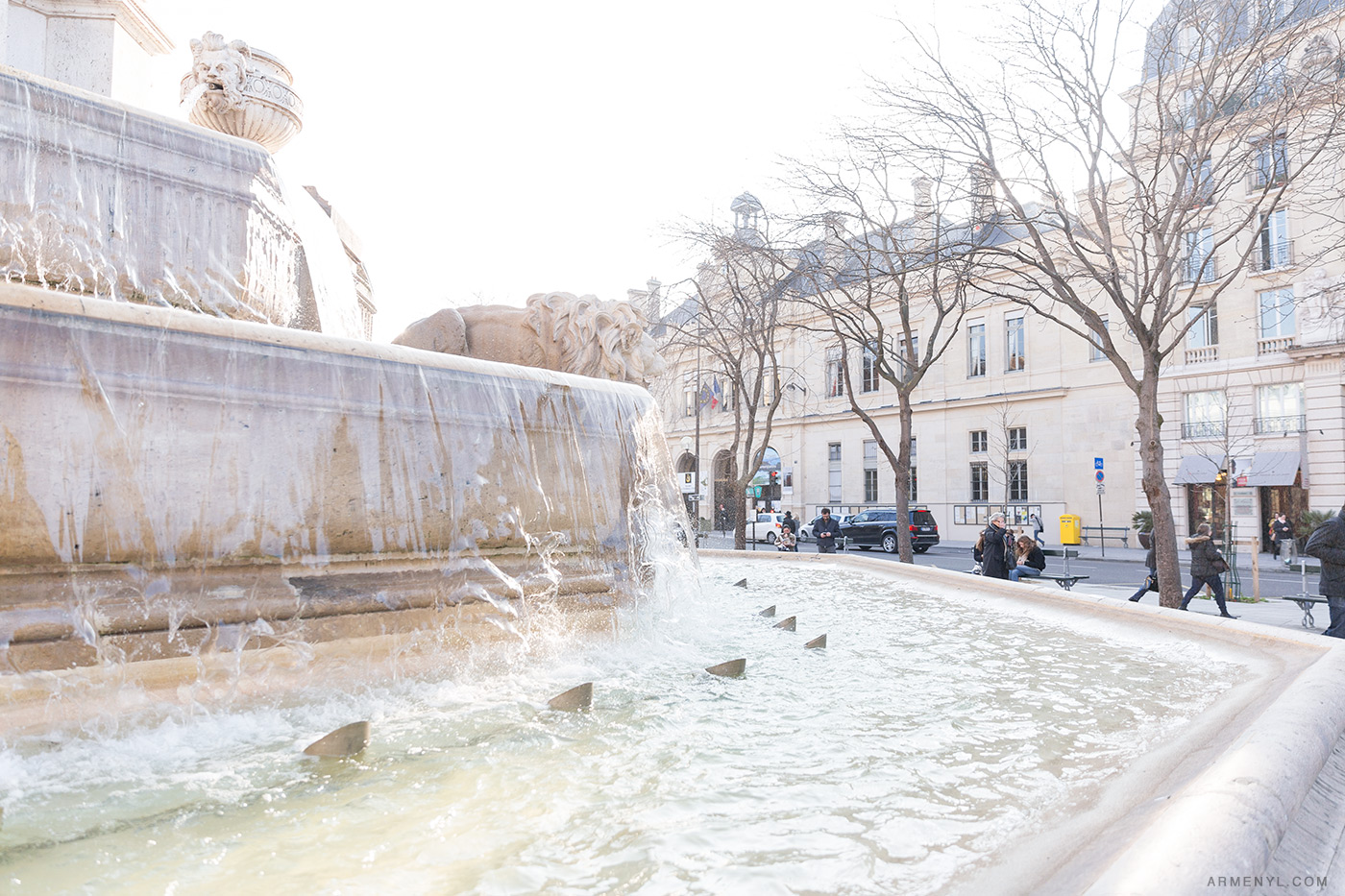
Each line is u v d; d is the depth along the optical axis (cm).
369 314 1036
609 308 650
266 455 288
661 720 283
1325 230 2639
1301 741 184
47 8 681
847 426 4356
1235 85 1135
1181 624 470
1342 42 1091
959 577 751
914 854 166
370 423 323
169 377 266
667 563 515
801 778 221
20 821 183
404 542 331
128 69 736
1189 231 1196
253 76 628
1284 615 1152
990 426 3731
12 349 235
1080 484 3397
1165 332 3103
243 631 276
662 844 172
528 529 395
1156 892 107
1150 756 234
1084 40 1081
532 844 173
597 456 453
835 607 646
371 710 291
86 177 370
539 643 389
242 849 169
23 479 234
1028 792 208
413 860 164
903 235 1778
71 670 237
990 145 1188
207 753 236
